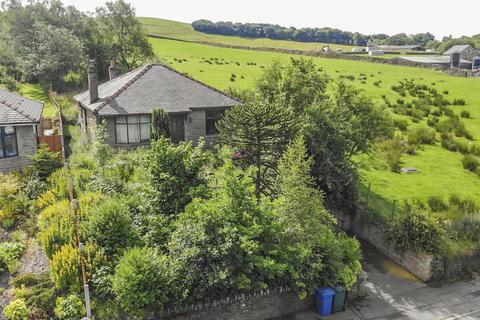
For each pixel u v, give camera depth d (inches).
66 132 1278.3
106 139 1042.7
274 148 717.9
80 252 520.7
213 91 1195.9
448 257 661.9
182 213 593.3
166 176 648.4
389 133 1010.1
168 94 1128.2
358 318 561.3
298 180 576.4
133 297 474.9
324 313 559.8
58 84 1942.7
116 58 2255.2
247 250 514.6
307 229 566.3
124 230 571.8
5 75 1923.0
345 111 880.3
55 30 1962.4
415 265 674.2
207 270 508.4
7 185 765.3
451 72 2957.7
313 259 563.2
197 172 679.1
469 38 6038.4
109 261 540.4
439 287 648.4
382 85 2245.3
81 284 506.0
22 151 927.0
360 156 1033.5
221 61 2844.5
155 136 999.0
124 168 847.7
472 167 1134.4
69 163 897.5
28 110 984.9
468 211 852.0
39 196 767.7
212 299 506.0
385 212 818.2
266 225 552.4
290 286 542.0
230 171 677.9
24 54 1994.3
